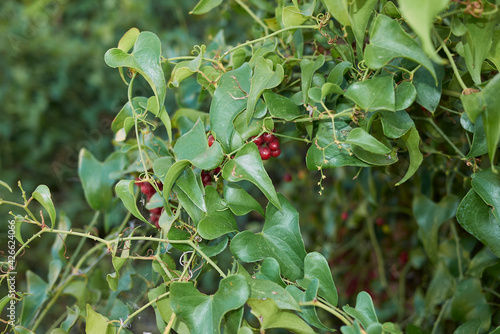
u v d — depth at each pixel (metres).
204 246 0.52
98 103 1.71
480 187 0.50
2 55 1.68
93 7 1.80
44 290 0.65
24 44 1.69
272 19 0.61
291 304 0.45
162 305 0.49
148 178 0.50
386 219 0.92
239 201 0.51
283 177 0.99
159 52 0.50
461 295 0.62
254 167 0.48
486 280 0.66
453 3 0.48
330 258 0.97
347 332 0.44
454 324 0.72
